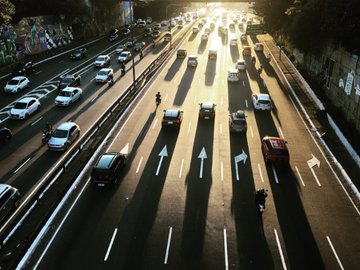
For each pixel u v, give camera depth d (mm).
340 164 27656
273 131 33906
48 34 71688
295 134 33406
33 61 62531
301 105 41375
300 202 22750
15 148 29438
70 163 26203
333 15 36719
